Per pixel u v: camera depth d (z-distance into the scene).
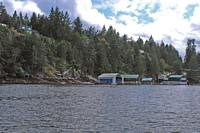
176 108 58.84
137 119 43.38
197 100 79.44
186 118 45.12
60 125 37.41
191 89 154.88
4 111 48.81
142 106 61.53
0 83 154.50
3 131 32.97
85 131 34.19
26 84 155.62
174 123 40.38
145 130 35.41
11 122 38.50
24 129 34.38
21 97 75.88
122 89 138.50
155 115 48.12
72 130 34.62
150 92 117.81
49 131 33.81
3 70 162.00
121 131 34.47
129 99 79.31
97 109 54.69
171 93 113.50
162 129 36.22
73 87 141.00
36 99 71.75
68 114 47.47
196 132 34.88
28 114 46.34
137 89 143.00
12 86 128.62
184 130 35.91
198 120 43.22
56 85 155.88
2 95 80.44
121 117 45.06
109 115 47.03
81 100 72.44
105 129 35.41
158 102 71.88
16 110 50.53
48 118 42.78
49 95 85.75
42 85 149.88
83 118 43.38
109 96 88.88
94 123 39.19
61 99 73.75
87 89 127.25
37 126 36.38
